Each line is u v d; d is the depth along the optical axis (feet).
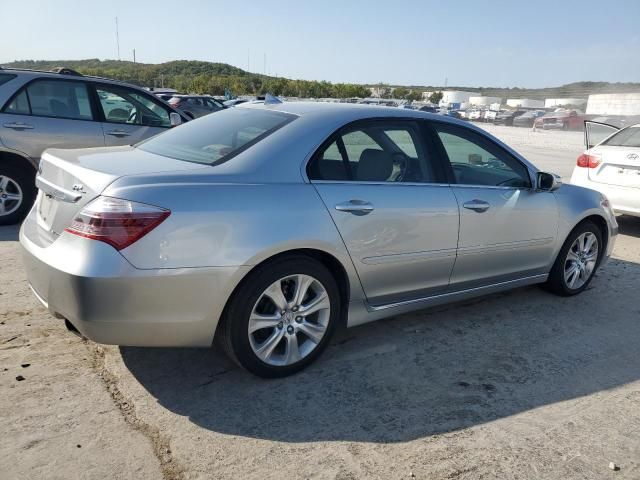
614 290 17.34
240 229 9.65
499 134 108.17
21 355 11.14
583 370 11.98
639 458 9.07
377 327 13.58
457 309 15.06
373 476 8.30
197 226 9.28
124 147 12.62
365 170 11.64
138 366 11.09
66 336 12.08
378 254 11.53
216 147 11.07
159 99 24.67
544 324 14.35
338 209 10.80
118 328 9.08
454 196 12.75
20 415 9.20
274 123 11.46
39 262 9.53
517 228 14.15
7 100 20.58
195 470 8.20
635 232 25.75
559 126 140.87
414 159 12.55
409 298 12.62
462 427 9.64
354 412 9.93
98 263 8.74
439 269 12.80
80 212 9.13
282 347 10.98
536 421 9.95
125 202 8.88
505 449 9.11
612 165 24.36
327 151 11.17
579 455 9.05
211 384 10.59
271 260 10.19
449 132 13.38
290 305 10.68
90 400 9.79
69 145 21.76
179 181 9.50
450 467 8.59
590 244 16.51
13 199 21.11
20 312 13.10
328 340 11.43
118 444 8.66
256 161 10.40
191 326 9.55
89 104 22.41
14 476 7.81
